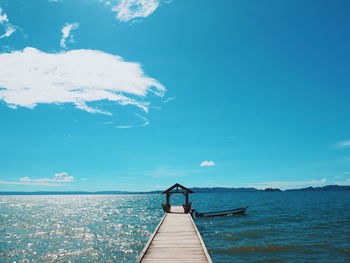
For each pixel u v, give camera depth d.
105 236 30.00
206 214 45.03
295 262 18.62
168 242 15.00
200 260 11.87
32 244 25.86
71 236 30.14
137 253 22.20
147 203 113.94
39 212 67.31
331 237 26.44
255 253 20.97
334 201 97.69
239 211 49.19
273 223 37.41
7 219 49.44
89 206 95.50
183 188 30.41
